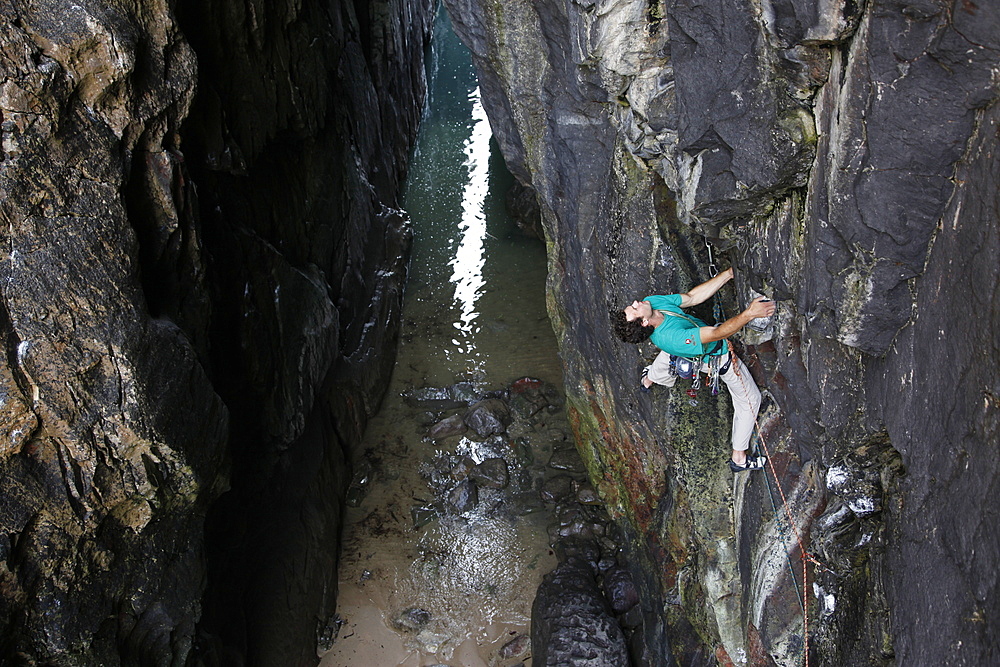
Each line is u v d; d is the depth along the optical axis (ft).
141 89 18.76
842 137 12.26
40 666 17.81
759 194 15.44
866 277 12.73
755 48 13.60
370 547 32.68
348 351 37.96
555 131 25.59
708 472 21.94
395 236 47.57
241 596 25.48
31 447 17.16
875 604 14.71
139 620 19.93
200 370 20.47
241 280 26.73
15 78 16.19
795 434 17.78
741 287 18.70
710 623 22.33
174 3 19.71
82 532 17.84
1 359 16.46
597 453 30.09
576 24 20.54
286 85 31.04
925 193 11.33
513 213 51.47
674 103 18.20
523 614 30.32
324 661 28.89
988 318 10.43
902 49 10.61
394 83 54.90
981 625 11.23
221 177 26.81
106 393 17.72
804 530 17.92
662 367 20.67
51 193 17.01
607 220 24.12
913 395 12.64
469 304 45.57
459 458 36.22
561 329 30.55
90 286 17.54
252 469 26.81
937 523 12.23
